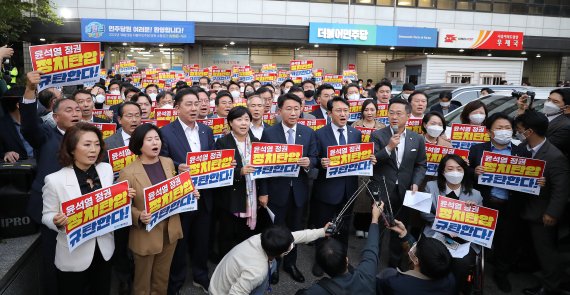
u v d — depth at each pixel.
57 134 3.58
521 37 22.25
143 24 18.77
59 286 3.06
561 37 23.66
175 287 3.85
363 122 5.85
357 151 4.25
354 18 22.31
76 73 3.57
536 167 3.88
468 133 5.14
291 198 4.36
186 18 20.62
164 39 19.12
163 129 3.98
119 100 8.67
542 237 3.98
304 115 6.43
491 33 21.80
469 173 4.04
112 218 2.97
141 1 20.14
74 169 2.97
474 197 3.94
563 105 4.42
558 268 3.95
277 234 2.81
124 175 3.21
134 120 4.22
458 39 21.50
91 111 4.91
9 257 3.40
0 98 4.32
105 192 2.89
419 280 2.63
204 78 11.86
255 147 3.92
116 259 3.83
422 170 4.41
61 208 2.64
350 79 13.71
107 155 3.80
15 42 19.27
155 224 3.16
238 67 14.25
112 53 21.03
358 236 5.50
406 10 22.78
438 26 23.25
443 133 5.14
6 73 10.06
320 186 4.42
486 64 18.08
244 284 2.75
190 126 4.09
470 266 3.61
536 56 26.16
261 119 4.63
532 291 4.09
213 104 7.82
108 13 19.94
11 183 3.78
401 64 19.75
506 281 4.20
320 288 2.52
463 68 17.97
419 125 5.47
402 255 4.14
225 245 4.29
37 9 14.25
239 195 4.03
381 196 4.34
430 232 3.91
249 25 19.97
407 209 4.36
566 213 4.14
